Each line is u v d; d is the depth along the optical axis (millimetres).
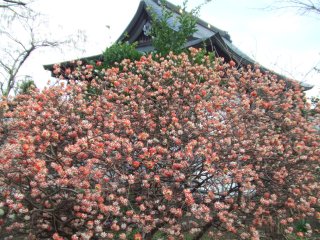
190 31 7980
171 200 4023
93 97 5691
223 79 6008
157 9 14070
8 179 3838
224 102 5215
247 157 4277
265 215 4582
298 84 6199
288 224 5402
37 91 5691
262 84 5855
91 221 3771
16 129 4859
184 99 5355
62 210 4012
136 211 4223
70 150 3906
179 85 5414
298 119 5590
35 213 3881
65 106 4934
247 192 4617
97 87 5895
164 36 7852
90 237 3842
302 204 4598
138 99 5340
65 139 4695
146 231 3803
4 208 4012
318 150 4922
